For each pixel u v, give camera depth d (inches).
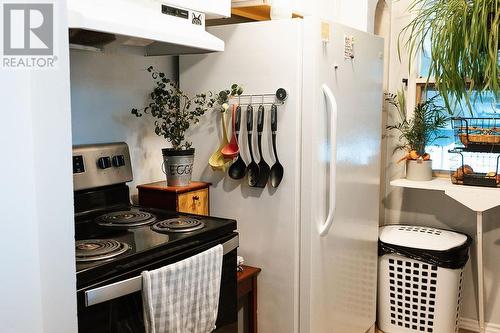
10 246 39.1
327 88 81.0
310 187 80.4
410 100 125.8
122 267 53.7
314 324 84.2
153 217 72.8
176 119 83.7
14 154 39.2
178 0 68.9
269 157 83.1
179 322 58.9
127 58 83.7
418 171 118.4
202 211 85.8
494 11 91.1
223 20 98.7
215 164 85.4
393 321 116.8
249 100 83.8
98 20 54.1
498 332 119.0
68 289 44.3
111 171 76.8
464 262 112.3
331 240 87.8
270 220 84.2
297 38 78.6
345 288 95.4
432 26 100.0
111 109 81.4
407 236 114.6
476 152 112.0
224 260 69.6
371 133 102.5
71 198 44.1
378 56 103.0
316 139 80.0
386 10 126.6
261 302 86.7
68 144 43.5
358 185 97.4
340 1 118.8
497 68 91.1
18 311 39.9
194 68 88.8
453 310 111.7
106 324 52.1
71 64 73.9
